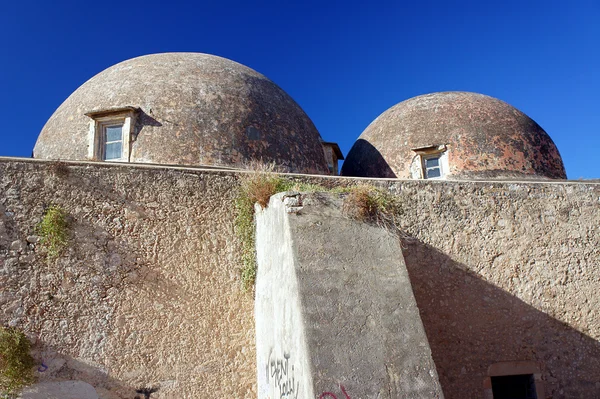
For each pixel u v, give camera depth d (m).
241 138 8.44
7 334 5.01
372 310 4.05
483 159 10.34
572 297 6.84
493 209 6.89
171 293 5.61
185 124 8.20
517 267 6.76
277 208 4.95
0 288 5.14
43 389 5.03
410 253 6.45
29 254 5.29
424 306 6.34
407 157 10.71
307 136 9.58
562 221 7.08
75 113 8.64
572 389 6.54
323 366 3.63
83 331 5.27
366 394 3.57
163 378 5.36
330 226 4.59
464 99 11.45
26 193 5.42
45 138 8.77
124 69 9.20
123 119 8.23
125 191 5.74
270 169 6.57
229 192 6.08
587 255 7.05
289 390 4.14
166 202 5.84
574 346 6.69
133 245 5.62
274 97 9.58
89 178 5.66
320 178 6.37
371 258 4.43
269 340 4.98
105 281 5.45
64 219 5.46
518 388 6.77
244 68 10.09
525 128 11.05
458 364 6.28
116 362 5.28
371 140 11.63
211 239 5.87
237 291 5.79
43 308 5.22
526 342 6.55
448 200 6.77
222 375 5.52
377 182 6.60
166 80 8.74
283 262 4.59
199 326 5.59
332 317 3.93
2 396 4.91
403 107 11.81
